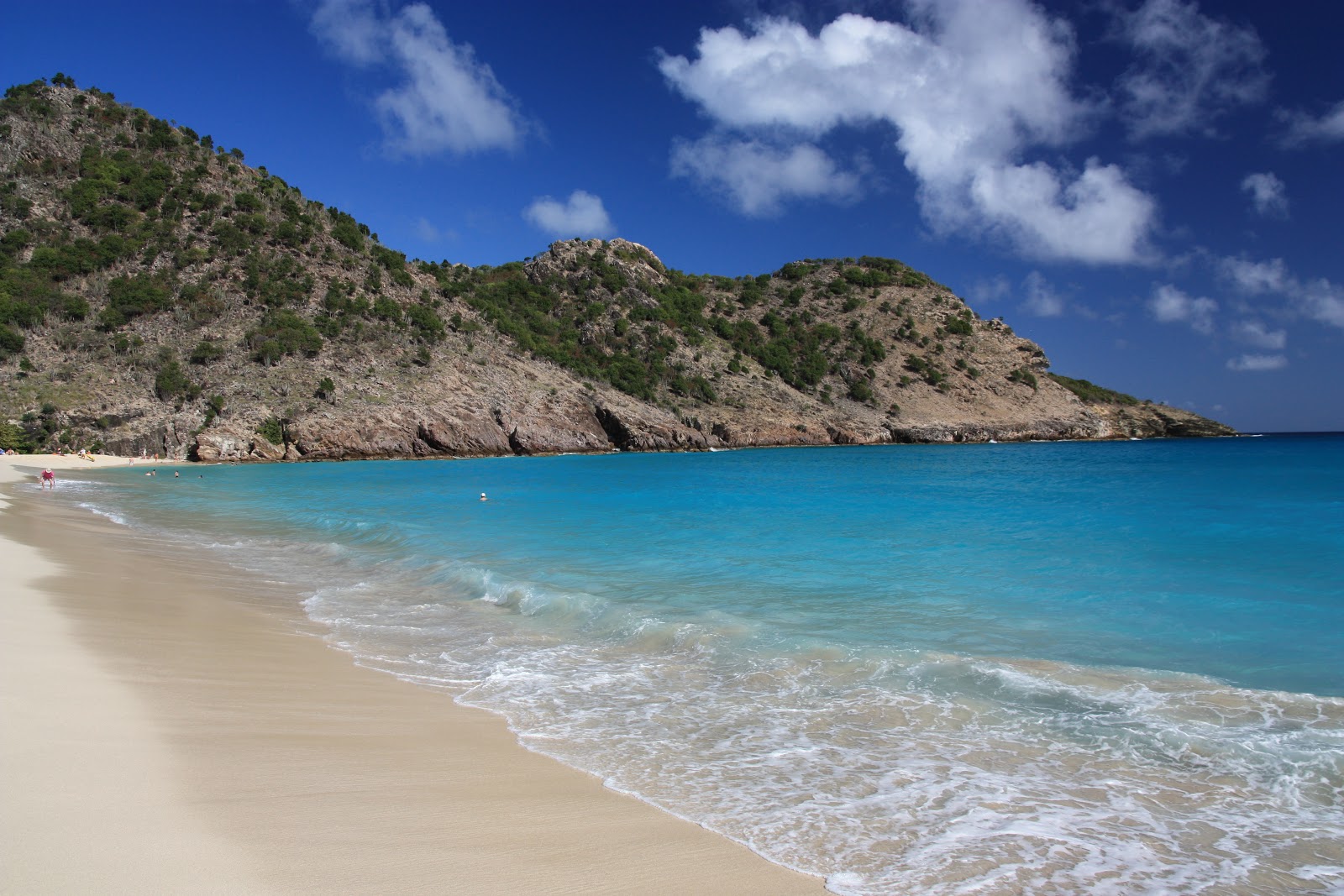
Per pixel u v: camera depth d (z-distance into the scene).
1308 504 27.88
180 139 113.06
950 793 5.54
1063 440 129.25
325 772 5.48
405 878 3.98
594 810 5.13
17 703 6.25
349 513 28.17
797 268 174.62
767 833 4.85
